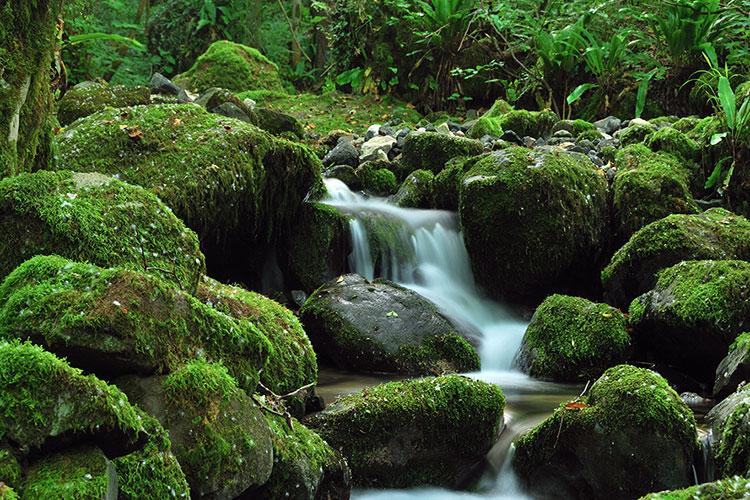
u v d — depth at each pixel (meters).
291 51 14.71
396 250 6.21
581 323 5.22
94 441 2.35
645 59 9.25
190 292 3.48
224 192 5.26
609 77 9.43
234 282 5.79
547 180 6.11
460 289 6.35
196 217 5.15
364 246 6.12
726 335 4.80
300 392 3.69
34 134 3.88
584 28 9.71
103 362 2.63
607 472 3.60
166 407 2.67
